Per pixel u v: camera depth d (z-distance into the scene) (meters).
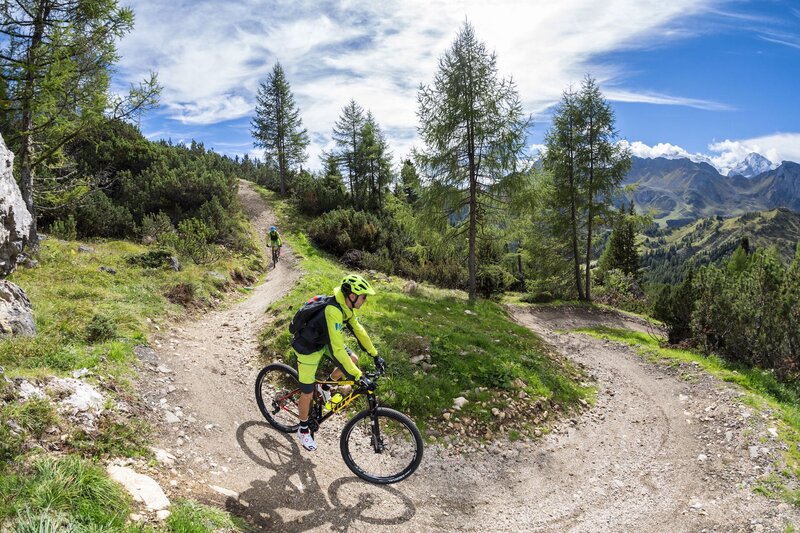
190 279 14.17
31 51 12.27
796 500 5.93
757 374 11.57
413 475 6.13
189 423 5.88
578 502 6.25
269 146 50.78
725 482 6.73
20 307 7.37
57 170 17.05
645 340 17.48
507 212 21.84
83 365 6.34
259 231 34.59
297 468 5.55
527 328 17.19
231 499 4.55
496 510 5.82
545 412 8.87
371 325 10.90
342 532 4.57
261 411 6.41
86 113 13.12
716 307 13.84
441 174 21.42
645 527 5.65
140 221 25.72
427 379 8.60
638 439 8.52
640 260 45.03
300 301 12.05
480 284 28.97
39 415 4.35
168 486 4.38
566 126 25.55
